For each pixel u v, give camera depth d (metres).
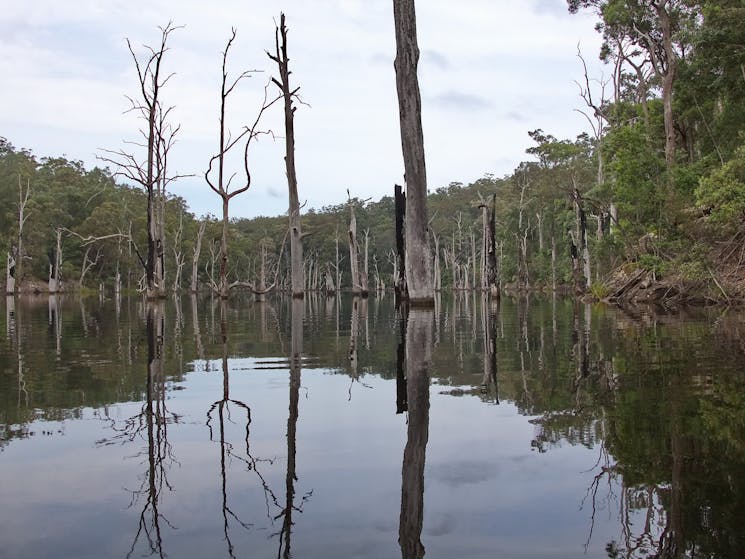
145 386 5.05
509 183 73.88
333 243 85.94
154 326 13.27
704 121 27.67
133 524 2.13
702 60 25.39
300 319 15.90
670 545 1.90
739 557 1.80
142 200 72.00
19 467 2.81
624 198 24.36
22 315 19.27
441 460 2.83
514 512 2.19
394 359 6.83
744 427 3.27
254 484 2.54
